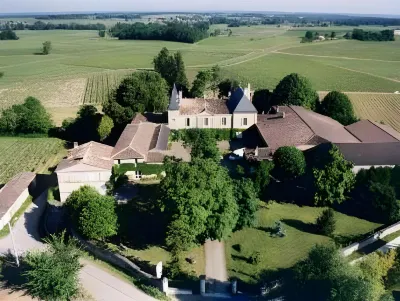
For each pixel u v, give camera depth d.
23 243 60.94
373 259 48.53
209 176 56.84
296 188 73.38
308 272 45.38
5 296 48.41
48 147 102.12
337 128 93.12
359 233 59.97
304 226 62.16
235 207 57.19
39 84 183.62
